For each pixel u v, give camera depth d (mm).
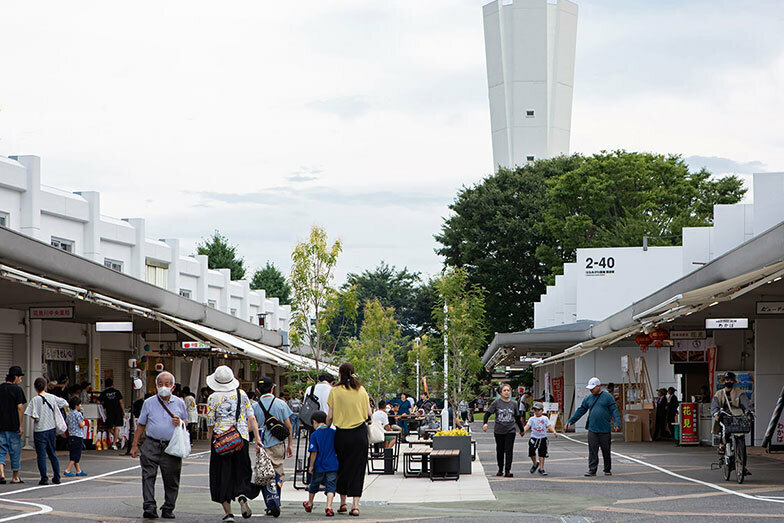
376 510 13406
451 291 37406
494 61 74562
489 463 23172
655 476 18266
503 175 67438
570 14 74562
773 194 28656
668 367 39406
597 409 19000
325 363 25547
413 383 55312
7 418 17000
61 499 14359
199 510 13148
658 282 41375
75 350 31641
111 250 37000
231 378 11852
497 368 77688
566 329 41062
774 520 11164
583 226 59750
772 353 27594
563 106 74312
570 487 16578
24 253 17750
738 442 16625
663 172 60406
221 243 92438
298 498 15219
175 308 28297
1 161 28438
